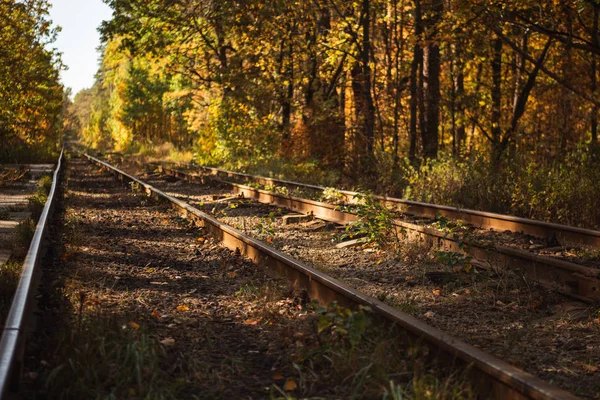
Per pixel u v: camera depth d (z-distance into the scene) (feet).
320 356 14.98
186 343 16.51
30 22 103.09
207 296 21.86
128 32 99.55
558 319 19.57
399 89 90.53
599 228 38.06
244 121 102.47
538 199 42.06
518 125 84.94
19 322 14.24
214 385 13.79
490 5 56.80
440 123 112.57
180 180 83.97
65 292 20.79
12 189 60.44
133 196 60.34
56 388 12.73
